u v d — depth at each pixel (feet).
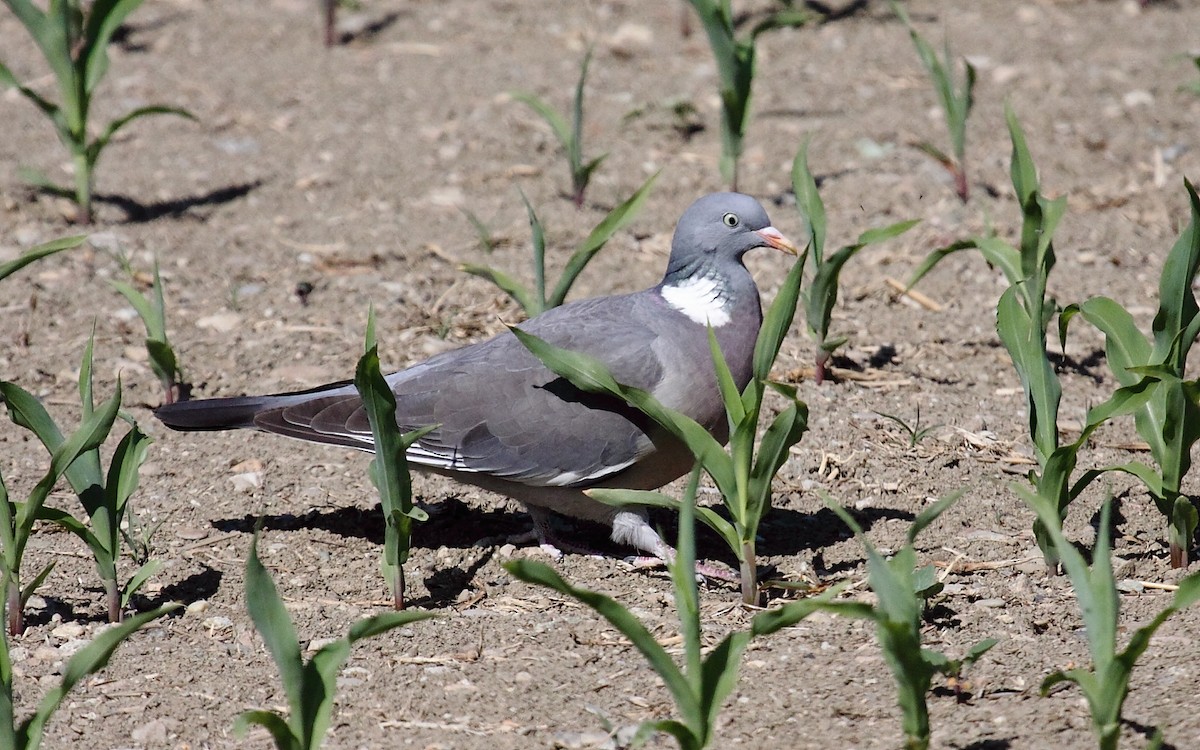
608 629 37.70
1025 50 78.79
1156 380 36.17
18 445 48.67
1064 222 63.72
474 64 78.54
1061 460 37.11
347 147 70.44
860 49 79.61
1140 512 43.52
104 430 34.91
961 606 38.19
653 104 73.72
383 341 55.36
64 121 61.77
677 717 32.96
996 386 52.34
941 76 63.46
